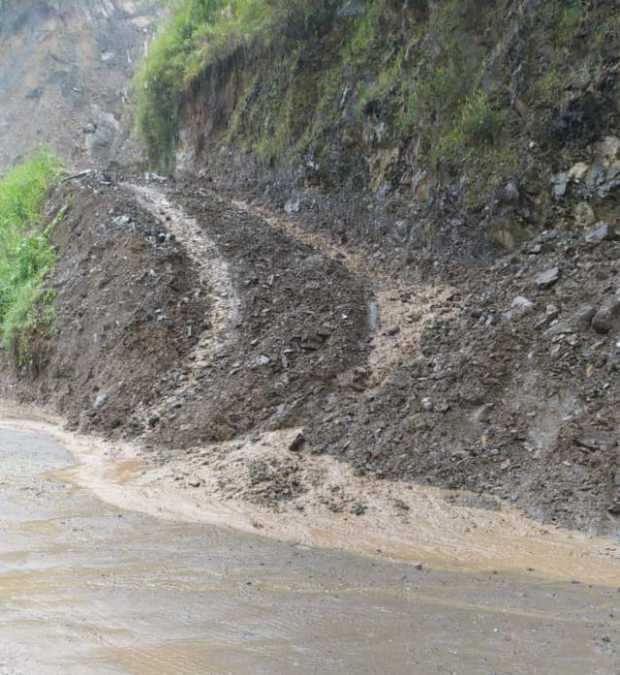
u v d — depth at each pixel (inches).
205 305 569.3
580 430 322.3
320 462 368.2
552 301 406.3
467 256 518.6
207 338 534.9
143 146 1274.6
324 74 761.0
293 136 775.1
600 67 465.1
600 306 379.9
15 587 196.2
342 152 693.3
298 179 748.0
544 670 158.7
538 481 314.0
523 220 488.1
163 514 297.4
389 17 678.5
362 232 642.2
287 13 810.2
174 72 1059.3
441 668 157.9
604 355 351.3
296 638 171.8
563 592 219.9
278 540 270.4
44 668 145.6
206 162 956.0
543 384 355.6
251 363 476.4
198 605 191.6
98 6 1964.8
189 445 424.8
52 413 581.3
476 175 524.1
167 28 1190.9
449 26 587.2
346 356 460.8
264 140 826.8
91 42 1897.1
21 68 1886.1
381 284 561.6
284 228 711.7
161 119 1104.2
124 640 164.2
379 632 178.7
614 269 408.5
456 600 208.7
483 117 526.3
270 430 412.8
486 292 458.9
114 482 355.6
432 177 567.8
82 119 1716.3
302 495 329.4
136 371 532.4
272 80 842.8
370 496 325.1
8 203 928.3
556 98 484.7
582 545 271.1
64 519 277.0
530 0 521.0
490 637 178.2
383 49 677.9
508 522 295.3
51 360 645.9
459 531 286.4
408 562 249.8
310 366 456.1
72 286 685.9
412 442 360.2
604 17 473.7
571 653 169.2
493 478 327.3
